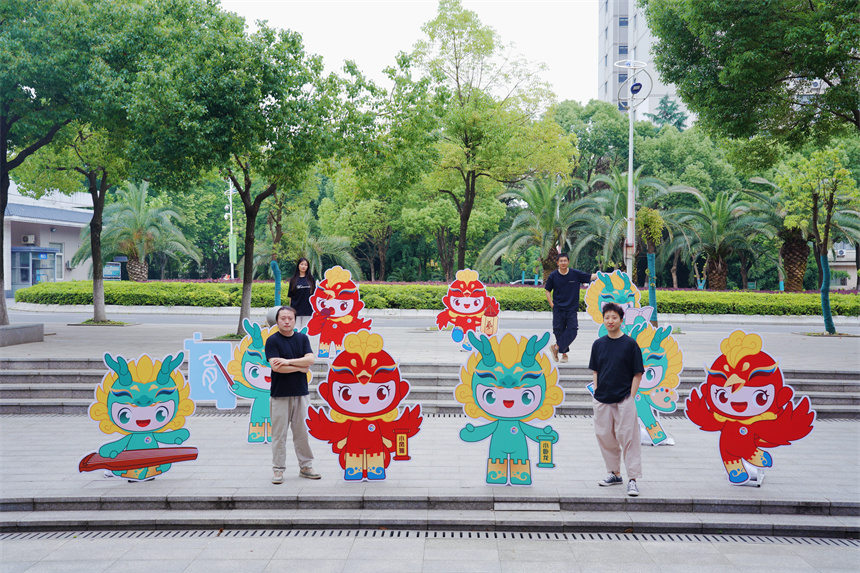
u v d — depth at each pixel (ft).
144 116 38.91
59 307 83.76
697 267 120.57
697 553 15.34
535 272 165.07
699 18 39.99
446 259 127.34
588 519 16.85
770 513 17.43
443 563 14.67
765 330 66.28
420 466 21.11
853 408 29.30
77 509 17.66
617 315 18.43
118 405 19.74
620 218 87.61
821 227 86.99
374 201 121.70
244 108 39.24
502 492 18.15
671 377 24.23
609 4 262.26
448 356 36.09
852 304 79.71
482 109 69.21
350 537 16.28
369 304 82.28
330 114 43.83
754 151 50.08
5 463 21.20
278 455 18.89
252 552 15.29
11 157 58.08
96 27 42.29
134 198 93.66
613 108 138.62
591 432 26.23
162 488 18.45
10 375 31.37
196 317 75.46
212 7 42.45
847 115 42.88
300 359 18.89
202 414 29.78
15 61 38.19
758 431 19.12
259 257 111.34
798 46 36.68
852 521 16.84
